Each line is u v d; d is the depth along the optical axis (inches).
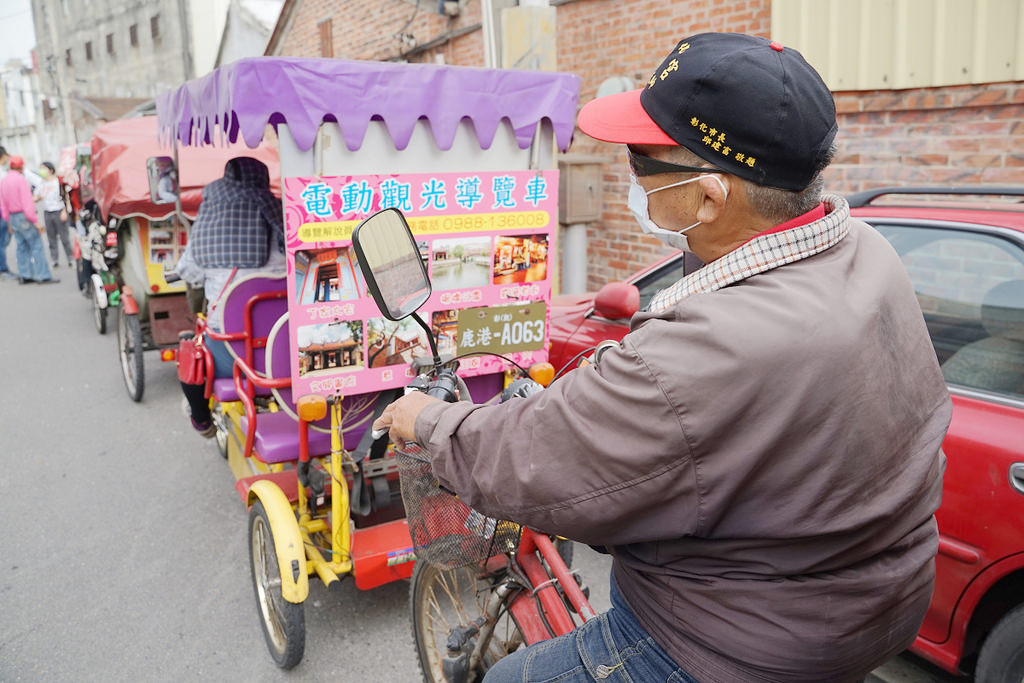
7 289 472.1
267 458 120.1
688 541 49.4
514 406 53.4
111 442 217.9
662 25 255.8
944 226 108.5
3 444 217.2
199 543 162.2
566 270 274.8
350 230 104.8
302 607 115.4
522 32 221.8
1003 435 91.7
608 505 47.9
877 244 52.1
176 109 146.6
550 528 51.0
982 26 178.9
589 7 279.6
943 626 99.0
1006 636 92.2
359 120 102.5
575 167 261.7
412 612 101.7
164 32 1128.2
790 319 44.5
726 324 44.8
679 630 52.0
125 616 137.6
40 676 121.8
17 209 471.8
